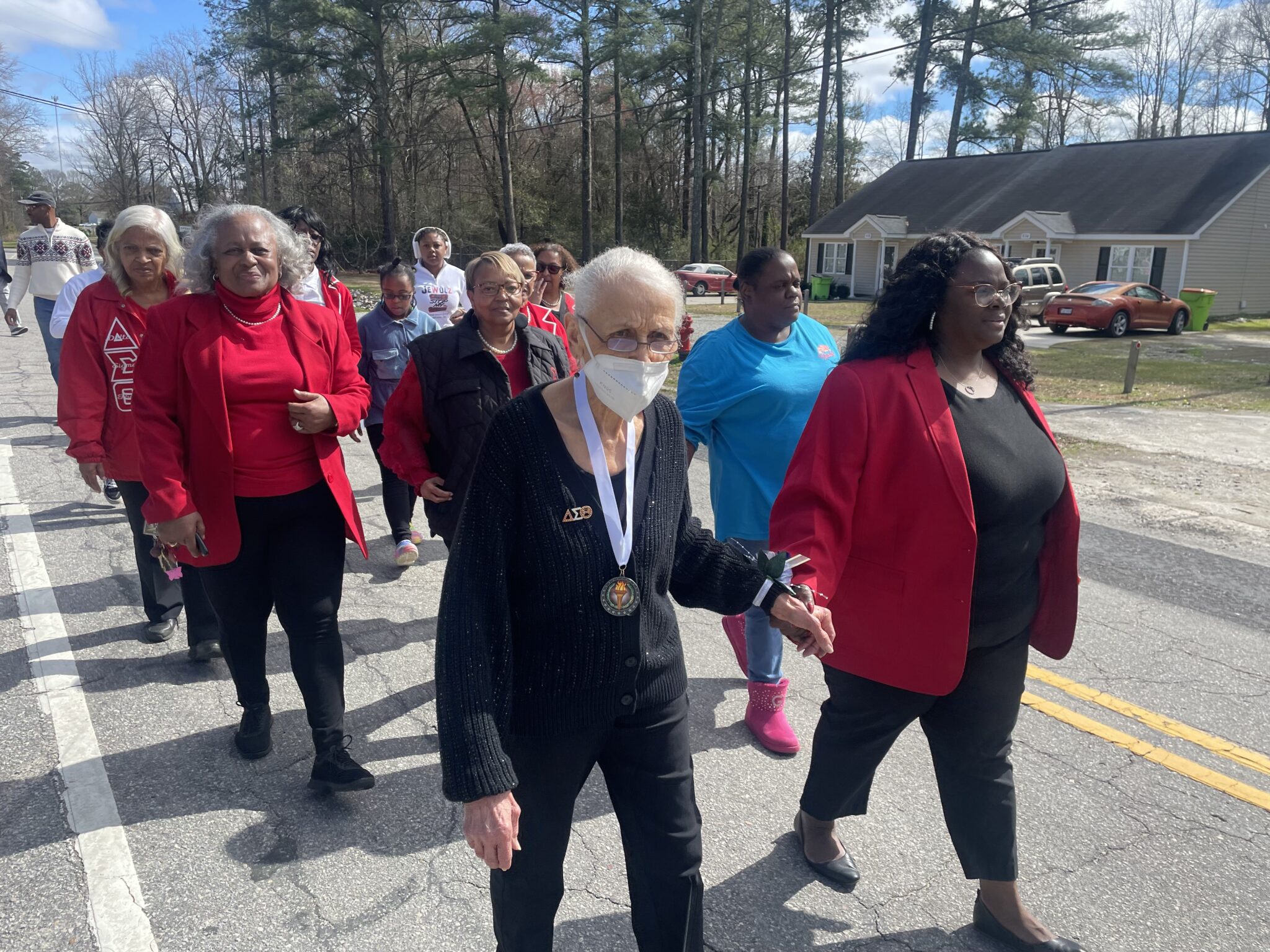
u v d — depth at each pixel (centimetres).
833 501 221
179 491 282
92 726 354
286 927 248
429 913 255
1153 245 2716
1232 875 275
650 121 4747
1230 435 977
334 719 305
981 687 234
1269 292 2875
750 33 4209
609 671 178
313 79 3891
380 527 631
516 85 4591
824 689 402
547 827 185
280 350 294
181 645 430
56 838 284
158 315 283
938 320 227
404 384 366
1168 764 338
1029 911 247
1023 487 219
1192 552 586
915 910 261
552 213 4997
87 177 7269
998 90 3806
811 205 3894
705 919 255
